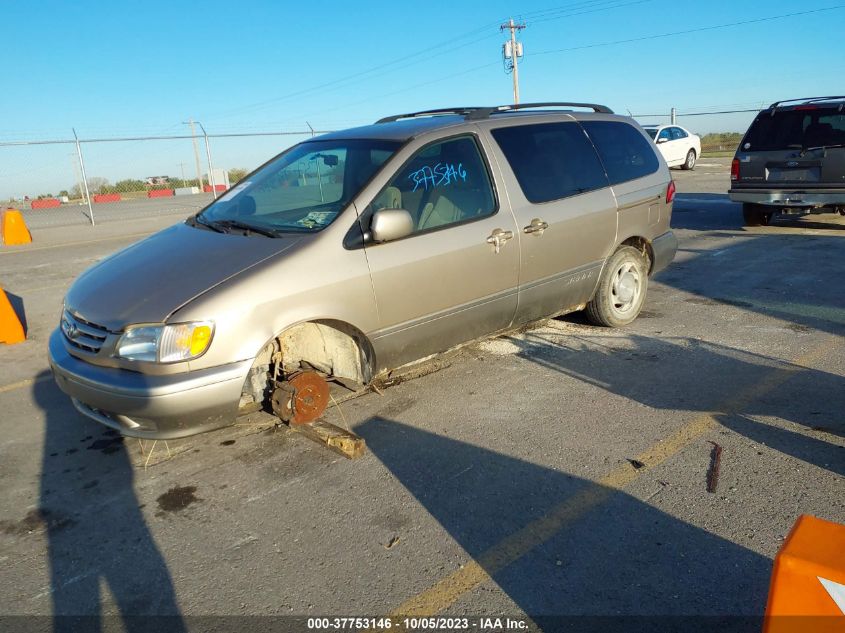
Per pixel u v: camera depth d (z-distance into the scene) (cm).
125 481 360
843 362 473
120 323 334
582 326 584
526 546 286
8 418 454
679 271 791
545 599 254
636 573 266
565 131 518
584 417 406
